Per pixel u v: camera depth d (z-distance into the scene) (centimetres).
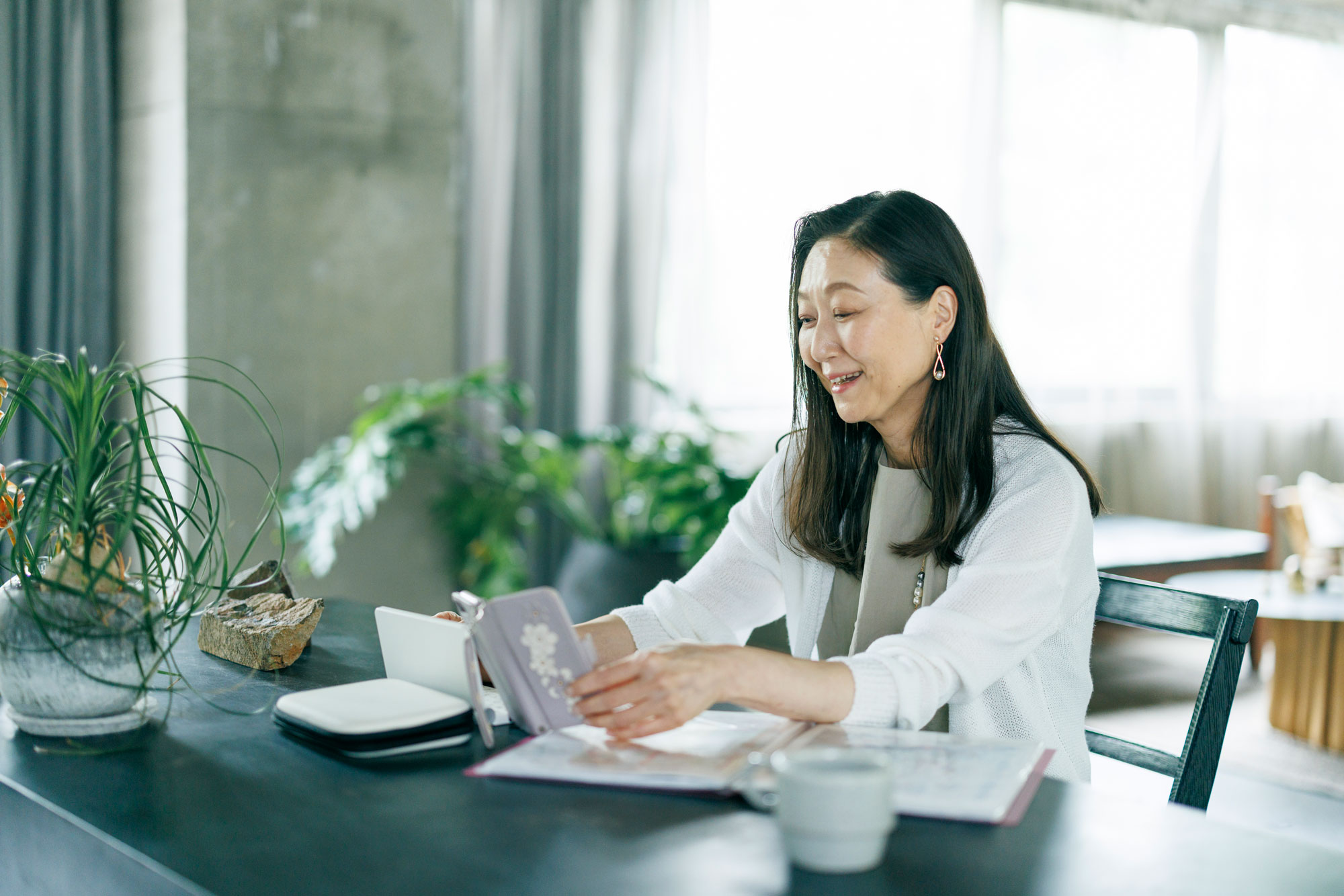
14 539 99
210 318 311
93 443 99
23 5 299
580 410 392
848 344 123
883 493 131
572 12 379
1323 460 598
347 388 335
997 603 114
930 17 476
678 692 98
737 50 438
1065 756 123
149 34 314
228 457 315
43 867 88
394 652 113
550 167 379
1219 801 288
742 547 144
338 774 94
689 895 73
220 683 120
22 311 305
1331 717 333
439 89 345
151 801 88
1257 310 571
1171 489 546
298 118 321
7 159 299
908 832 83
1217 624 122
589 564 337
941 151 482
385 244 339
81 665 99
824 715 104
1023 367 511
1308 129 582
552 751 98
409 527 353
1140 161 531
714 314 440
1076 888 74
